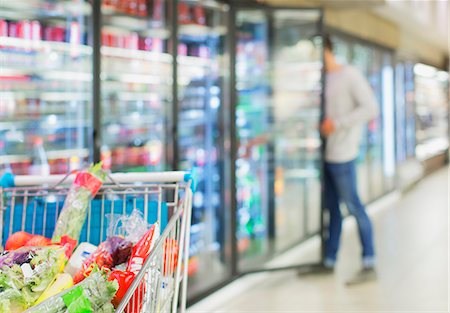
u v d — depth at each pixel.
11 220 1.58
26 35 3.00
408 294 3.69
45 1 2.96
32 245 1.35
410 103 9.96
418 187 9.80
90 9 2.97
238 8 3.96
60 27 3.06
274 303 3.53
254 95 4.44
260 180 4.54
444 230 5.91
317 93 4.29
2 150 2.97
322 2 5.44
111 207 1.56
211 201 4.09
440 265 4.45
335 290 3.80
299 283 3.99
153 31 3.60
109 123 3.41
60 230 1.44
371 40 7.39
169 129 3.61
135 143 3.55
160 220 1.50
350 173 4.14
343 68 4.22
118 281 1.14
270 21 4.36
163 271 1.28
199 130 4.04
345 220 6.61
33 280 1.15
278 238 4.68
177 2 3.57
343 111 4.19
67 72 3.07
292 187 4.74
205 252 4.03
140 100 3.59
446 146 13.88
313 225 4.78
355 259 4.68
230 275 3.99
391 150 8.46
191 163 3.96
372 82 7.81
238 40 4.16
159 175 1.53
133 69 3.54
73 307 1.04
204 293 3.62
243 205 4.34
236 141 3.99
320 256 4.27
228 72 3.99
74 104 3.06
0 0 2.86
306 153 4.59
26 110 3.05
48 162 3.07
